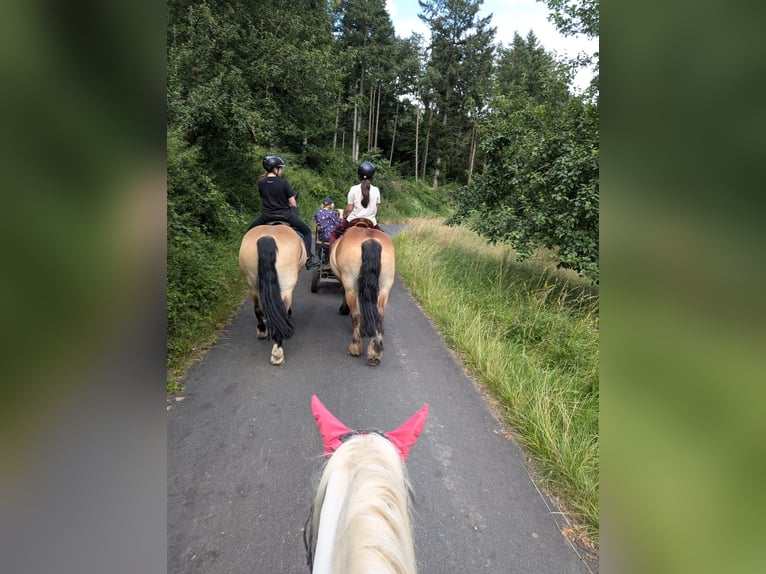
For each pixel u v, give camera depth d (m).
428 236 12.00
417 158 39.03
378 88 35.28
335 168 25.27
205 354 4.64
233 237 8.70
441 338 5.60
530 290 7.34
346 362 4.69
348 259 4.60
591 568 2.36
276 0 10.84
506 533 2.56
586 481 2.80
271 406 3.72
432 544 2.46
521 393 3.95
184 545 2.35
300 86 11.16
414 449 3.29
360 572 0.91
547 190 7.14
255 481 2.84
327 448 1.58
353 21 32.16
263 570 2.23
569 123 7.24
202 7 8.52
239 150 9.81
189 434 3.29
